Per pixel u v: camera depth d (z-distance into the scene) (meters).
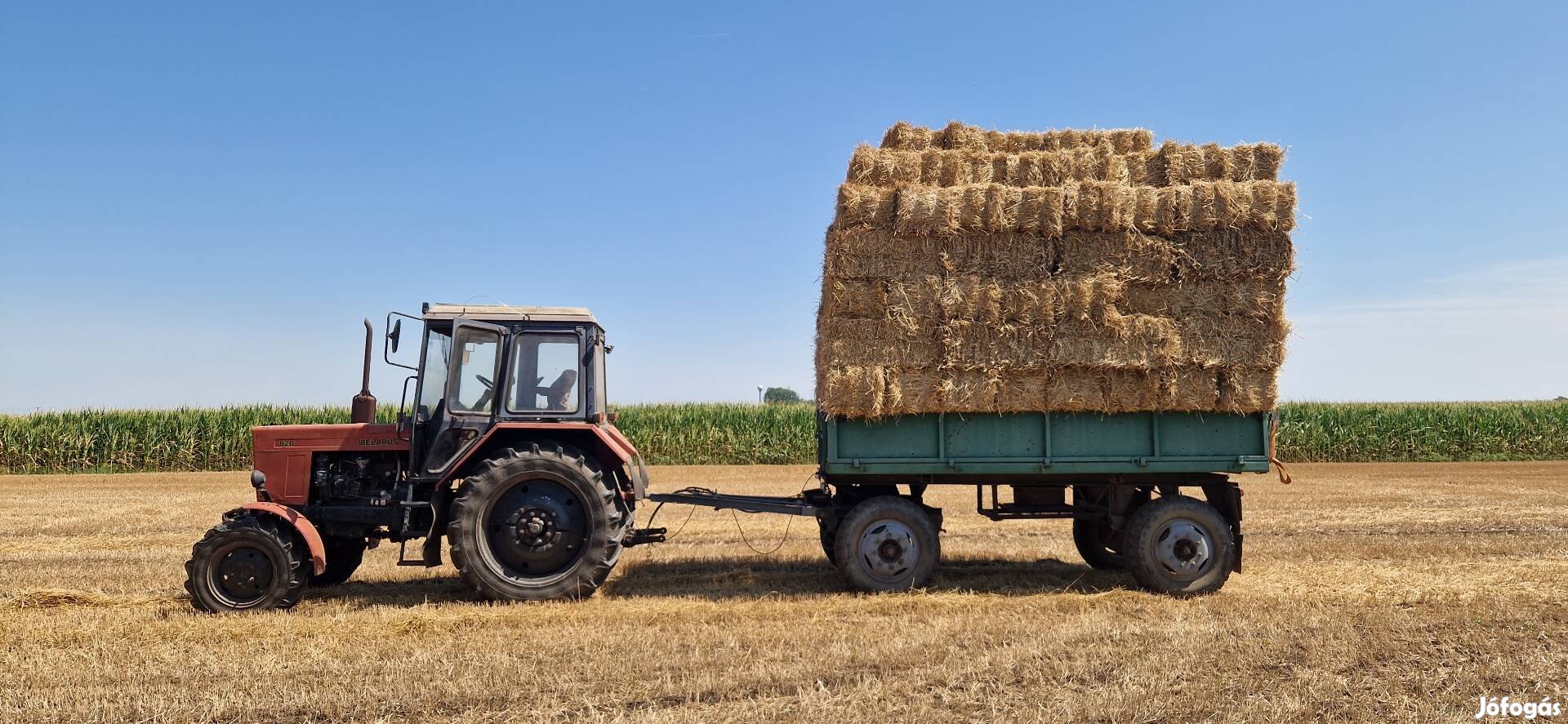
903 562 7.14
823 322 7.27
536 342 7.21
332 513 6.98
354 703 4.48
